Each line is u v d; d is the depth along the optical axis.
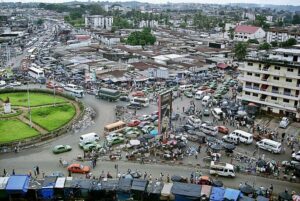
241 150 86.38
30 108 116.75
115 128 95.69
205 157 80.19
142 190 61.44
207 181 67.19
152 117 105.75
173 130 96.19
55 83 147.75
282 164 77.75
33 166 76.19
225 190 60.22
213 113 111.81
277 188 67.94
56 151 82.81
